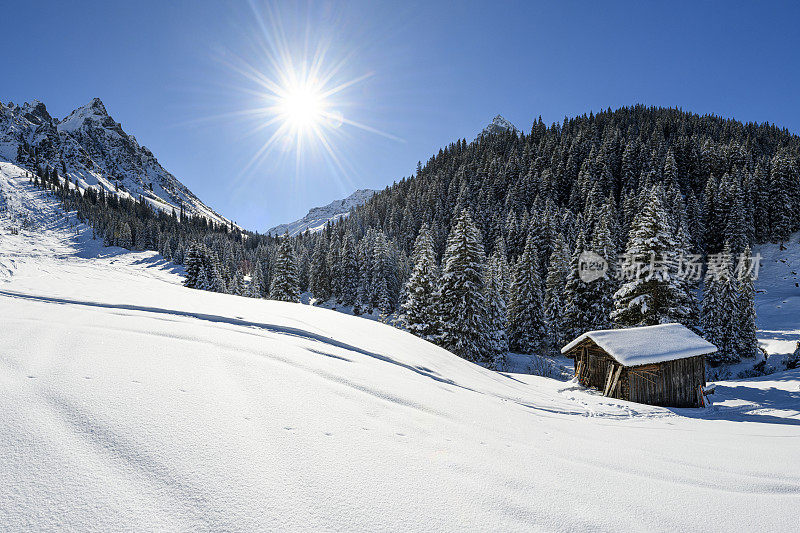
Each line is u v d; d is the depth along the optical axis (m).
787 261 61.69
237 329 6.61
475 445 3.66
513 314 39.16
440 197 104.00
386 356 8.42
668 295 24.70
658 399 17.62
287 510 1.95
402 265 67.44
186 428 2.60
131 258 97.69
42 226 121.75
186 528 1.69
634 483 3.23
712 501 2.96
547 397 12.38
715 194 62.84
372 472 2.56
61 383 2.93
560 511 2.45
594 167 85.06
